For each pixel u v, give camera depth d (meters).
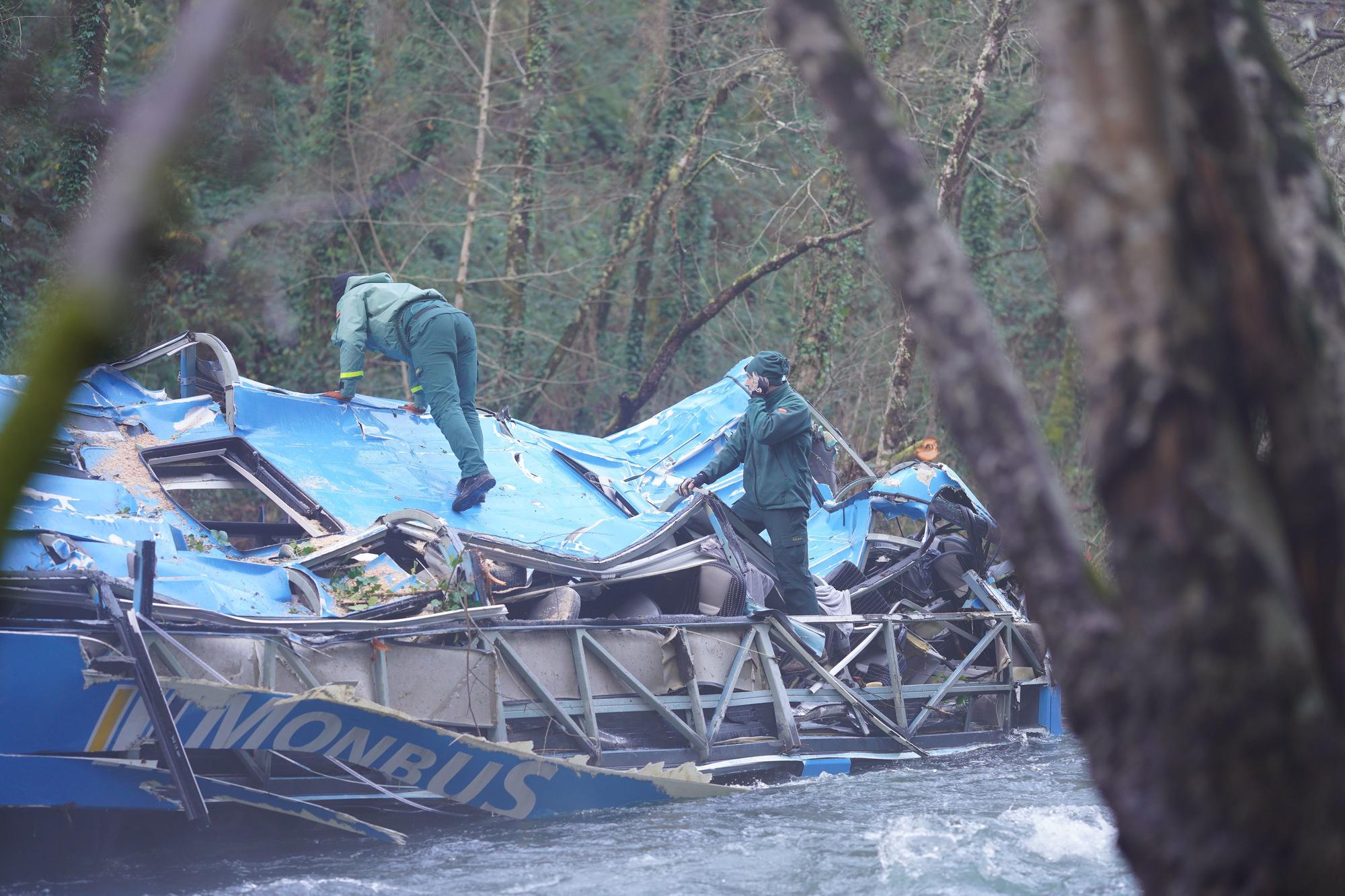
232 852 20.23
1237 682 3.74
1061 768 30.19
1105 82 3.80
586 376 74.00
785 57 62.47
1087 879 18.31
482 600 24.75
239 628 20.59
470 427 32.91
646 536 29.89
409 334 32.78
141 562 19.16
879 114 4.16
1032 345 82.38
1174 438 3.71
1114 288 3.77
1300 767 3.77
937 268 4.09
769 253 76.88
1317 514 3.99
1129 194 3.76
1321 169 4.82
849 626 32.47
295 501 29.75
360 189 57.53
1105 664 3.96
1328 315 4.36
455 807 23.08
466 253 65.50
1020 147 70.75
